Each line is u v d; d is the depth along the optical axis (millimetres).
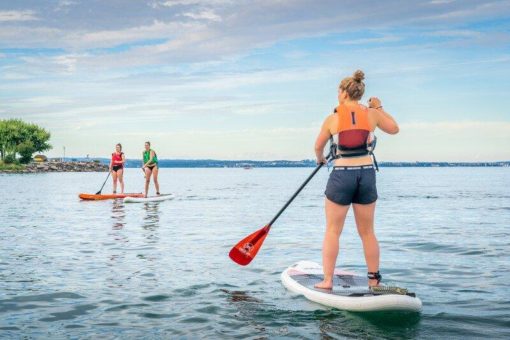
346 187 4594
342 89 4668
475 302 4695
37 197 22328
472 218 12789
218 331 3936
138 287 5375
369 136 4598
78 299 4910
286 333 3867
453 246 8195
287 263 6781
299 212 14750
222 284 5484
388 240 8969
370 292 4617
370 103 4754
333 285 4957
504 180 48281
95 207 16234
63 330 4000
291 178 60938
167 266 6531
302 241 8930
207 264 6668
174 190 29141
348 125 4555
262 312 4410
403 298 4305
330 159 4793
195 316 4328
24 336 3859
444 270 6250
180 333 3906
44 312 4488
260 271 6199
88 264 6680
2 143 114438
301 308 4520
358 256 7301
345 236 9422
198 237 9344
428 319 4176
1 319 4289
